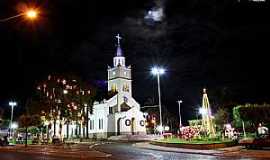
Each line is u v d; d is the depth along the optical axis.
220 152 29.16
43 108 58.06
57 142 52.12
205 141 36.44
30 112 59.06
